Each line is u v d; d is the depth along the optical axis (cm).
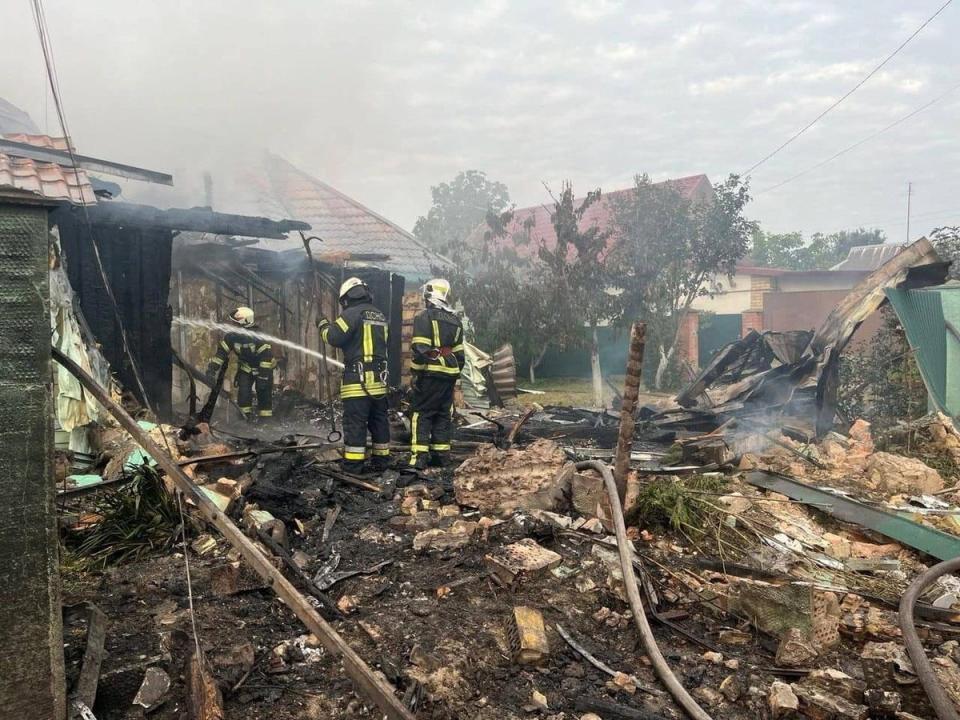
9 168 635
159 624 308
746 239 1645
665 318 1711
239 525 417
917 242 866
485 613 355
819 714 293
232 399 875
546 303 1644
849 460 673
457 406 1066
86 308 683
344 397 582
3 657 211
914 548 476
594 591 385
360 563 405
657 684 315
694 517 478
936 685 286
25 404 211
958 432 767
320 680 288
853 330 824
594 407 1334
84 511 424
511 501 493
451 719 275
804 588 354
